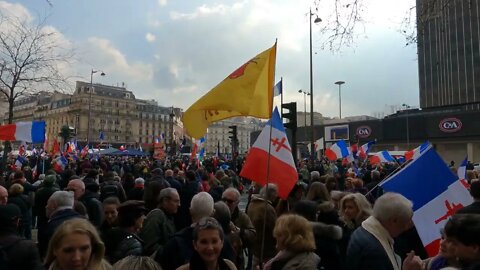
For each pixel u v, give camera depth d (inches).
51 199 205.2
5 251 142.6
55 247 106.4
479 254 99.9
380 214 134.2
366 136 2561.5
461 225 101.6
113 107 4594.0
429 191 165.6
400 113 2637.8
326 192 265.7
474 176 391.5
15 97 638.5
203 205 185.9
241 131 7126.0
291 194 274.1
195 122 232.8
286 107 487.5
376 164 910.4
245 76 213.8
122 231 165.5
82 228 107.8
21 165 733.9
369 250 128.3
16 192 323.6
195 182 355.9
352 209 193.8
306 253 141.4
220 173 481.1
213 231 126.0
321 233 171.9
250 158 221.9
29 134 555.2
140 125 4943.4
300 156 2052.2
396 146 2463.1
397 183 168.2
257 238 233.6
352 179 392.5
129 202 171.8
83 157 1115.3
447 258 112.7
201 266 126.3
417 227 163.5
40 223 303.9
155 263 108.3
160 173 442.6
